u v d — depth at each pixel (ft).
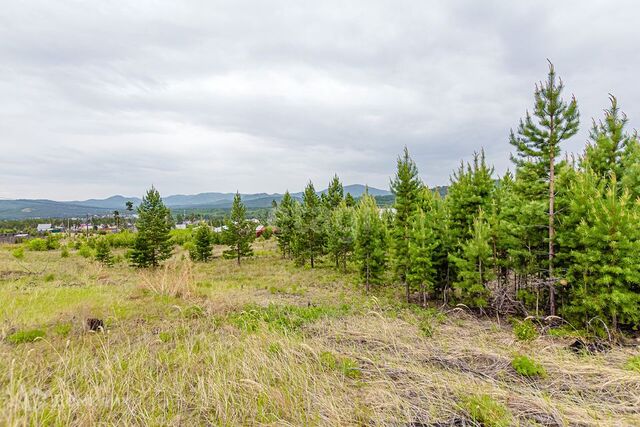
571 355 18.93
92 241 116.67
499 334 25.11
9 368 16.66
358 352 19.77
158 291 39.93
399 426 12.04
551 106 29.66
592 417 12.12
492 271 34.22
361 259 49.78
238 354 19.27
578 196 27.17
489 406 12.68
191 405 14.24
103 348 19.10
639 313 23.30
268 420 12.74
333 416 12.74
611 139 31.86
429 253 38.70
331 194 113.29
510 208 36.76
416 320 29.60
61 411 12.60
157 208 74.59
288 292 46.52
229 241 85.25
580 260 25.70
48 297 35.78
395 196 51.52
